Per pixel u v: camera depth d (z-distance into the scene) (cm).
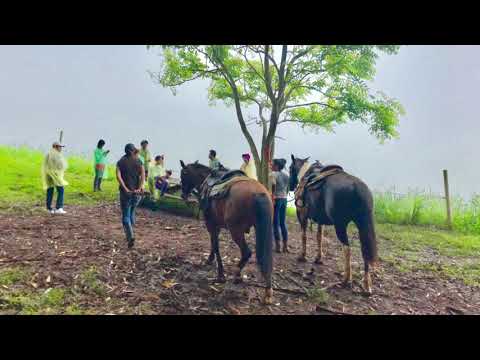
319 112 1445
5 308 520
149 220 1062
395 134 1277
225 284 649
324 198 691
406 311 627
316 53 1268
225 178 642
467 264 952
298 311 582
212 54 1319
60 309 531
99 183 1382
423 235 1269
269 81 1281
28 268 651
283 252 873
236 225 588
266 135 1359
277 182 852
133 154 784
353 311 605
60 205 1043
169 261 732
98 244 797
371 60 1267
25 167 1656
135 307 554
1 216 964
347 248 685
